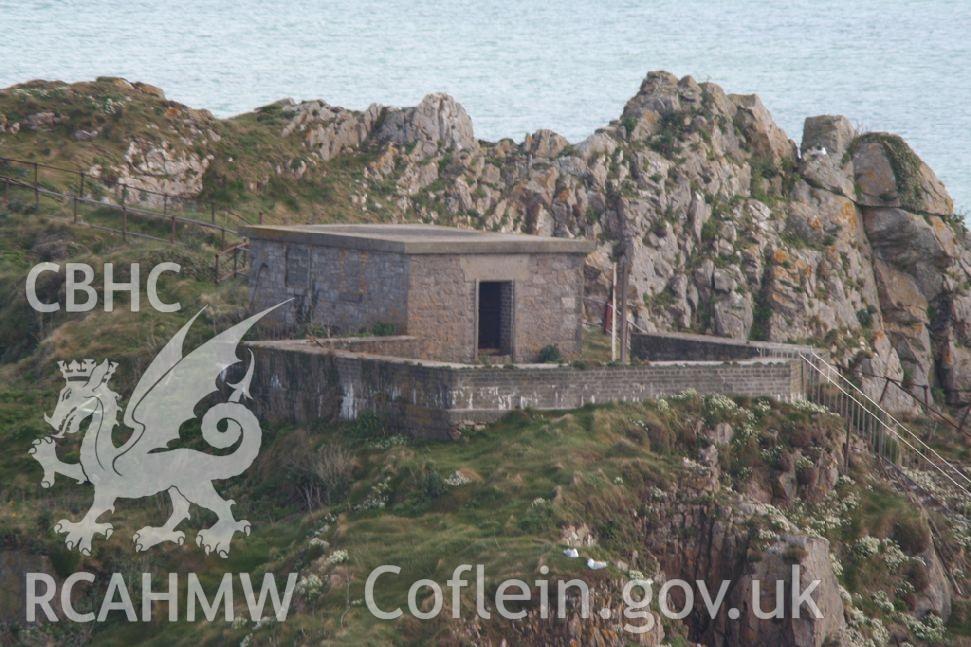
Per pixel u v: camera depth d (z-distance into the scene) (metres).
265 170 159.25
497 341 106.06
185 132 160.25
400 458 91.06
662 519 88.50
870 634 89.25
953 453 132.88
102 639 87.25
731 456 94.62
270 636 79.88
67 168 150.88
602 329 134.38
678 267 156.62
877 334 160.00
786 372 98.50
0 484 101.62
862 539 94.12
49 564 91.69
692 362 97.69
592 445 90.88
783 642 85.94
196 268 129.75
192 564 90.25
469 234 111.88
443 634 77.62
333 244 106.44
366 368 95.81
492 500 87.00
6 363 123.50
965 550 98.12
